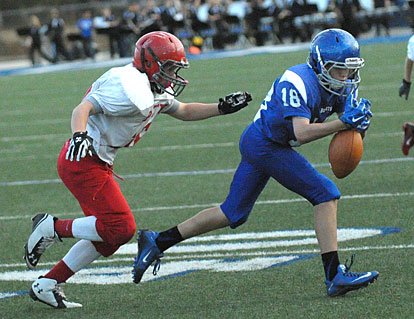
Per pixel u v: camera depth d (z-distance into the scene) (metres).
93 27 107.88
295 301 15.70
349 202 24.75
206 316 15.20
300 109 15.68
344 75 15.77
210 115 17.78
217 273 18.42
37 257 16.84
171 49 15.84
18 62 121.25
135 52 16.17
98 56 114.00
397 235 20.45
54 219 16.59
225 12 101.00
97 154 16.11
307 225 22.44
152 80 16.16
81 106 15.38
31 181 32.94
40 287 16.48
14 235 23.98
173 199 27.39
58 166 16.53
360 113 15.41
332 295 15.71
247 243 21.03
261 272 18.16
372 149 33.66
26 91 74.50
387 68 66.00
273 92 16.36
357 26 96.12
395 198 24.67
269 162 16.30
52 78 86.00
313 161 32.22
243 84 63.00
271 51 92.12
